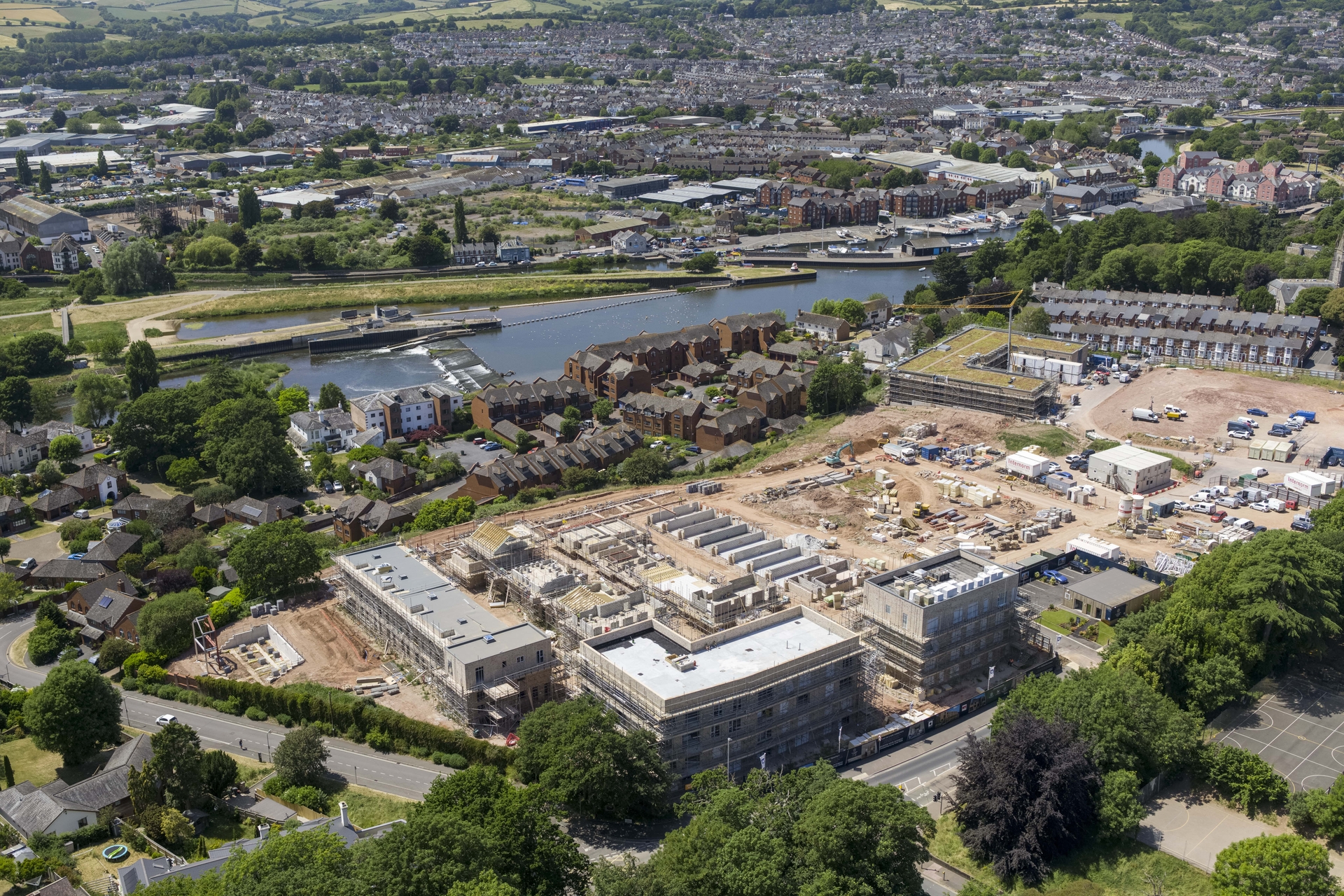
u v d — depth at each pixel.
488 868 155.88
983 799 184.75
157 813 184.25
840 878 159.50
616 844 184.50
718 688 194.88
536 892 161.75
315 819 187.88
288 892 148.75
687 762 196.38
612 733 187.12
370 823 189.38
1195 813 190.12
